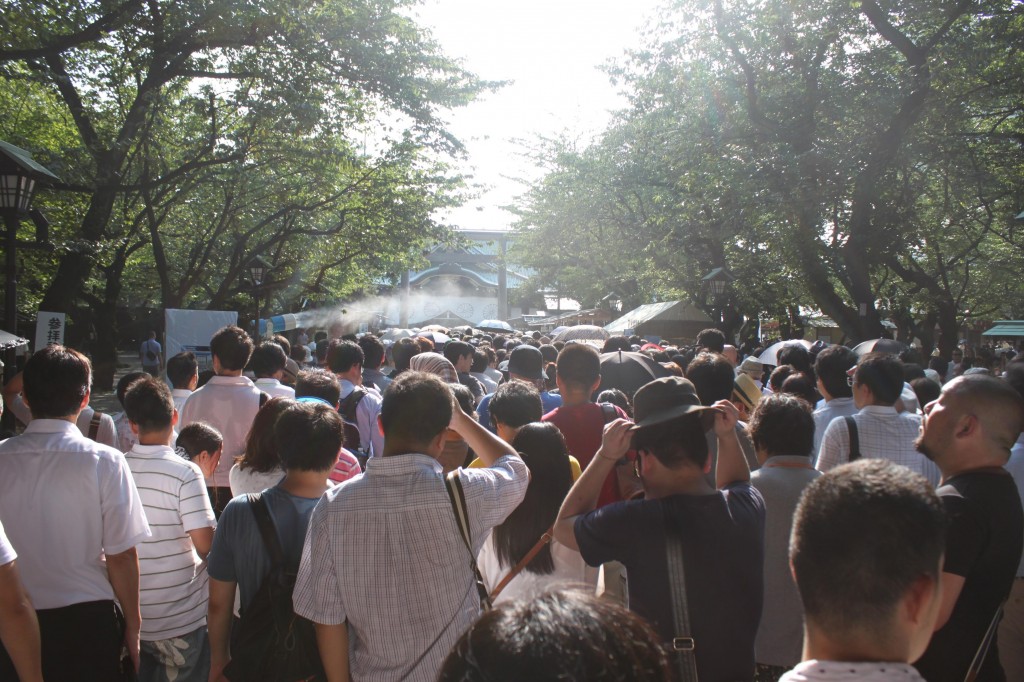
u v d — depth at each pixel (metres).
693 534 2.31
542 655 0.96
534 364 5.64
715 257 22.88
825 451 3.85
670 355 8.51
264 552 2.67
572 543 2.49
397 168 21.61
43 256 16.12
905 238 18.02
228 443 4.94
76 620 2.83
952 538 2.28
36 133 18.03
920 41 15.89
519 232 37.94
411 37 16.41
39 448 2.89
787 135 16.31
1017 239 20.59
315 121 15.94
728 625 2.29
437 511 2.38
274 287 24.72
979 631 2.33
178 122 19.44
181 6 13.95
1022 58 14.57
